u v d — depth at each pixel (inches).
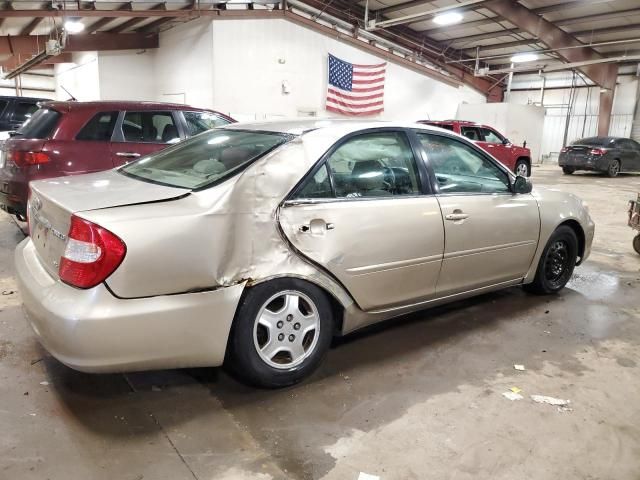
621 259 222.2
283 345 100.7
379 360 117.8
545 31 661.3
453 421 94.3
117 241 80.2
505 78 871.1
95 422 89.2
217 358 92.4
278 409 96.0
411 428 91.6
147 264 82.4
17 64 726.5
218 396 99.7
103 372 82.8
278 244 96.3
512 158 539.5
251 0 536.1
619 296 170.7
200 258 87.1
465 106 801.6
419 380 109.2
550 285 164.2
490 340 131.3
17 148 184.2
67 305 80.1
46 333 82.3
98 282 80.0
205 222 87.7
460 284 131.2
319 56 606.5
